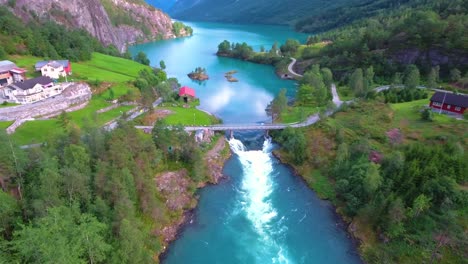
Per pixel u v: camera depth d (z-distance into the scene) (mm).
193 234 67062
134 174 62594
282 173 90688
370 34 184750
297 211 74812
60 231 42344
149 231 62594
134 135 70375
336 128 99375
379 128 95562
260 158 98312
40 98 107250
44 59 149375
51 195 47281
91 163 58000
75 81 125500
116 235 51750
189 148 84250
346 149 84500
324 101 137500
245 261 60406
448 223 58344
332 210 75062
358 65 175375
